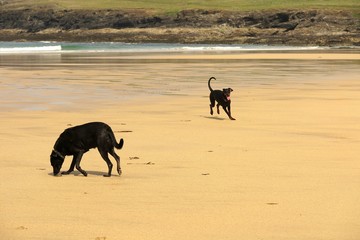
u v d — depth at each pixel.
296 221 8.05
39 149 13.84
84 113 20.25
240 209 8.68
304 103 23.08
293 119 18.94
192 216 8.33
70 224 7.95
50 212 8.57
